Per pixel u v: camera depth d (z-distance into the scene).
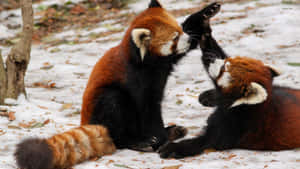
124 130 10.19
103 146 9.41
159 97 10.34
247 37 19.16
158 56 9.57
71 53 20.80
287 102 9.16
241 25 20.95
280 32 19.25
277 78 14.44
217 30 20.69
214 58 9.55
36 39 24.59
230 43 18.81
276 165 7.54
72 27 26.22
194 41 10.23
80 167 8.30
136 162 8.66
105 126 9.99
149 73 9.85
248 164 7.89
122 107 10.02
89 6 29.20
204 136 9.65
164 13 10.02
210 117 9.90
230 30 20.47
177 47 9.55
